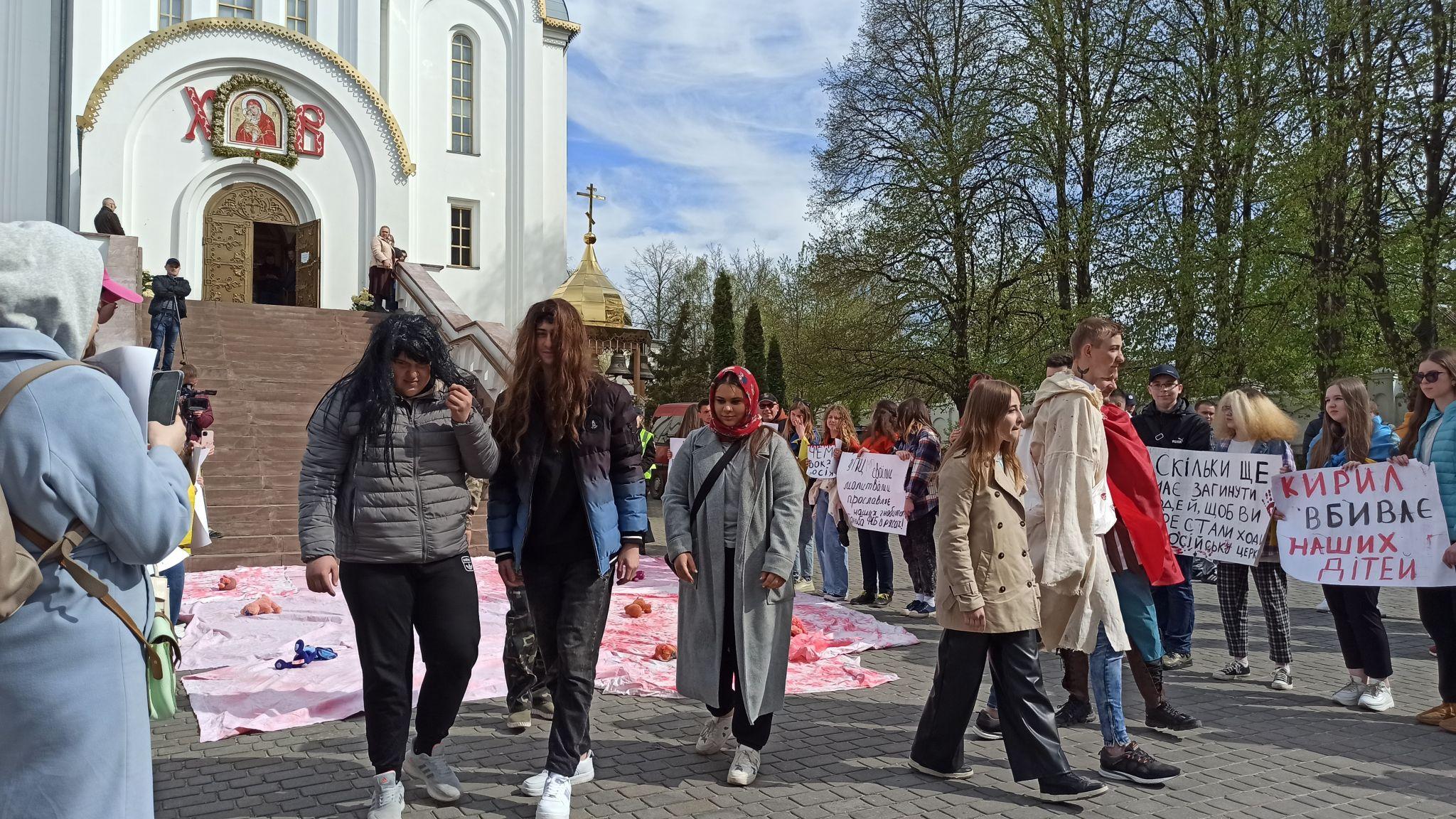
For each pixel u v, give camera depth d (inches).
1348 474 217.2
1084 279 834.2
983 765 177.0
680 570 167.9
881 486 345.4
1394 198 708.7
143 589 85.6
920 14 940.6
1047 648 169.9
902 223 925.2
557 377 154.2
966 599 157.2
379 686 140.9
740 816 150.6
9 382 77.2
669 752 182.2
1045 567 162.6
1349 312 694.5
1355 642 219.8
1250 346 716.0
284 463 480.4
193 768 170.1
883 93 954.1
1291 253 719.1
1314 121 681.0
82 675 77.9
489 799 155.4
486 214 957.2
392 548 141.0
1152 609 190.7
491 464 149.4
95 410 79.0
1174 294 752.3
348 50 897.5
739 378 169.9
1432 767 176.9
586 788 162.6
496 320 955.3
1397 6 643.5
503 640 269.6
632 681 226.5
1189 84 765.3
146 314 613.6
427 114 936.9
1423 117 650.2
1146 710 199.9
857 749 185.5
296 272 864.9
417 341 143.7
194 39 803.4
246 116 830.5
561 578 156.7
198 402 316.5
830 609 329.7
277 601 315.6
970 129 868.0
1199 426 257.1
